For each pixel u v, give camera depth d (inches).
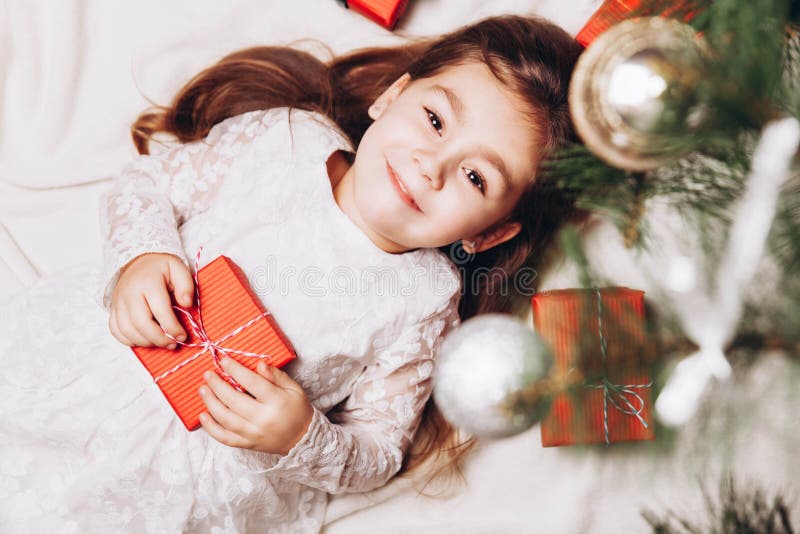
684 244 23.0
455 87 34.3
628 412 28.5
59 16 44.0
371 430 37.9
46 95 44.3
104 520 34.4
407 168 33.1
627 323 22.6
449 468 42.1
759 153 17.7
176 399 33.0
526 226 40.8
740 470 36.8
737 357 22.3
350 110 45.4
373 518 41.7
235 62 44.9
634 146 20.1
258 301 35.0
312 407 34.0
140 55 45.2
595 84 20.1
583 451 37.8
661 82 18.3
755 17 18.1
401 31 45.6
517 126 34.0
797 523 36.5
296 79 45.2
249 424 32.3
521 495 41.7
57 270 44.3
